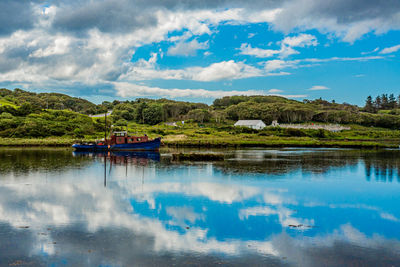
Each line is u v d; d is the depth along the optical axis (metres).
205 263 15.88
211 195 30.02
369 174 43.22
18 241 18.28
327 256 16.84
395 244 18.59
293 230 20.80
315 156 67.25
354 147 97.50
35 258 16.14
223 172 43.72
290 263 16.00
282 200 28.52
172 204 26.69
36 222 21.72
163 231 20.25
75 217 22.92
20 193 30.41
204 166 50.03
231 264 15.80
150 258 16.33
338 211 25.33
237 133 144.00
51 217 22.89
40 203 26.72
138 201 27.64
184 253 17.03
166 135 133.00
